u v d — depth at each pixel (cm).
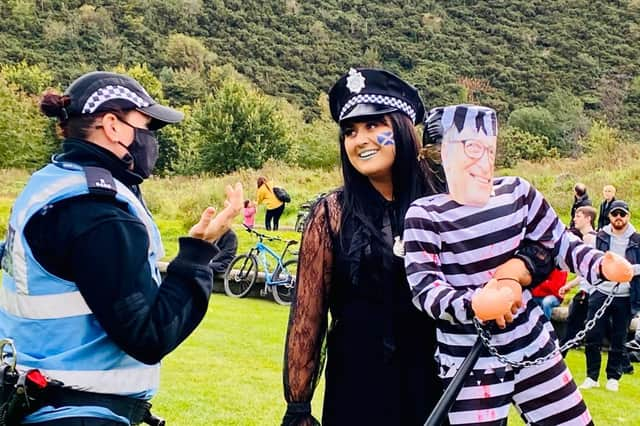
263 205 2052
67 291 223
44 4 6619
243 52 6762
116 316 215
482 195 249
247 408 536
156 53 6406
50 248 222
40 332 225
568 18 6950
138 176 242
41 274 224
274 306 1046
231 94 3553
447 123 253
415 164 267
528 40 6700
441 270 251
